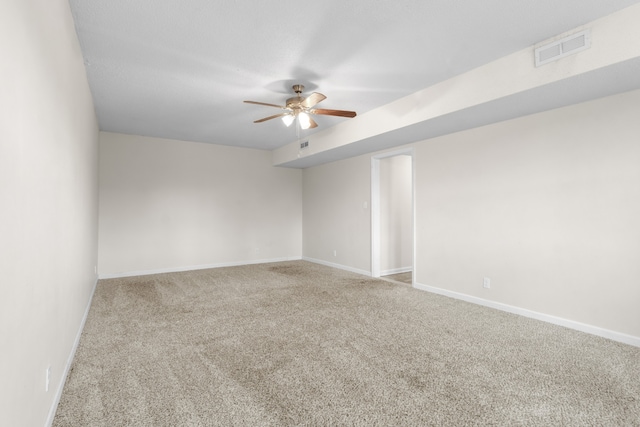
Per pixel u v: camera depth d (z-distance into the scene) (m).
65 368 2.17
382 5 2.19
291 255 7.34
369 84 3.49
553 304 3.29
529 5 2.19
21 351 1.22
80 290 2.96
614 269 2.88
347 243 6.16
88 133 3.51
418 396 2.01
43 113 1.51
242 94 3.74
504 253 3.70
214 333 3.02
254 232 6.87
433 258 4.51
